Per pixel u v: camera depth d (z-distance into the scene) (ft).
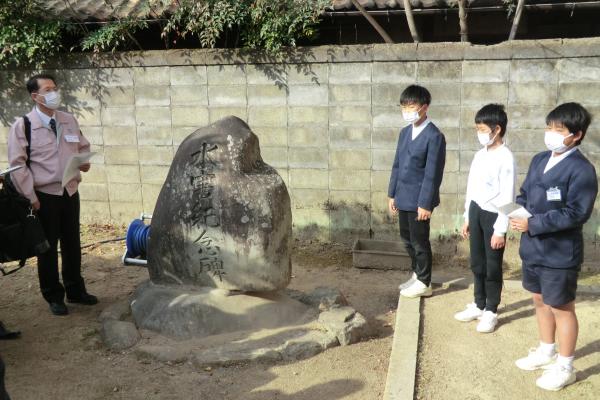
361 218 22.25
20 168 14.55
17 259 14.35
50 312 16.51
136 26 23.49
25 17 23.03
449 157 20.90
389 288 18.56
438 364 12.99
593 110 19.40
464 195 21.06
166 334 14.33
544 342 12.57
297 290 16.90
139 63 22.94
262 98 22.20
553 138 11.22
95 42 22.43
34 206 14.84
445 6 22.06
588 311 15.76
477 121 13.99
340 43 26.00
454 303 16.60
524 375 12.47
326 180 22.29
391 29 25.72
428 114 20.80
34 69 23.80
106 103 23.71
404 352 13.25
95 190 24.80
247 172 14.80
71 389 12.23
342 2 22.77
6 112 24.40
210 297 14.66
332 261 21.39
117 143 24.06
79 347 14.16
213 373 12.74
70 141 15.99
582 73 19.27
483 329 14.51
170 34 24.75
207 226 14.57
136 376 12.69
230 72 22.25
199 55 22.30
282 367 13.00
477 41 25.91
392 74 20.83
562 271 11.36
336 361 13.28
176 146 23.49
